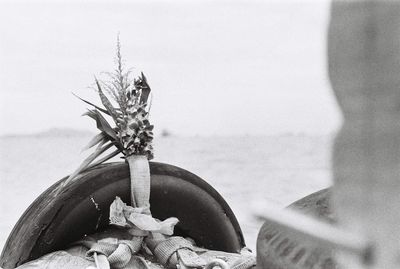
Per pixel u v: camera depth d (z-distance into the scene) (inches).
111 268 134.0
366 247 21.5
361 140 22.2
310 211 31.5
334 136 22.9
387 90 21.8
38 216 137.6
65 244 139.4
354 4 22.1
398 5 21.5
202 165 668.1
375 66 21.9
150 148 144.9
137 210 137.6
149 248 140.9
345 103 22.6
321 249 27.9
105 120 145.9
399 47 21.5
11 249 140.7
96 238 140.6
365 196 22.1
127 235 141.4
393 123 21.9
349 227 22.2
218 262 111.4
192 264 134.3
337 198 22.7
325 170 23.1
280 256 30.7
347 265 22.2
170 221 138.2
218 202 152.2
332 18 22.7
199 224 151.0
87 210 137.8
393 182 21.8
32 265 132.6
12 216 435.8
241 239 156.8
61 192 139.1
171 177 145.3
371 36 21.9
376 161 22.0
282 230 31.0
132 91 146.0
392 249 21.5
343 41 22.4
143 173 140.9
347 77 22.4
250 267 112.2
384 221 21.7
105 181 139.4
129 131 142.9
